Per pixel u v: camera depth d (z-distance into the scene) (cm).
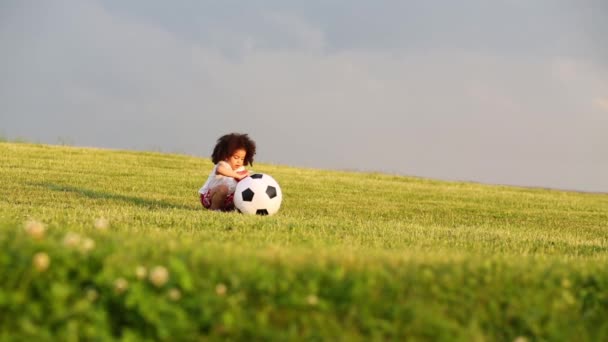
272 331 473
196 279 509
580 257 833
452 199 2150
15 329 453
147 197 1619
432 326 498
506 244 971
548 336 519
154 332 469
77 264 504
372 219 1518
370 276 538
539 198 2377
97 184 1834
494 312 531
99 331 459
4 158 2292
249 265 534
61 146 2803
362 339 480
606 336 533
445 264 595
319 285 524
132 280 495
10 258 495
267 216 1145
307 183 2291
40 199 1423
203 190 1281
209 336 471
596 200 2466
